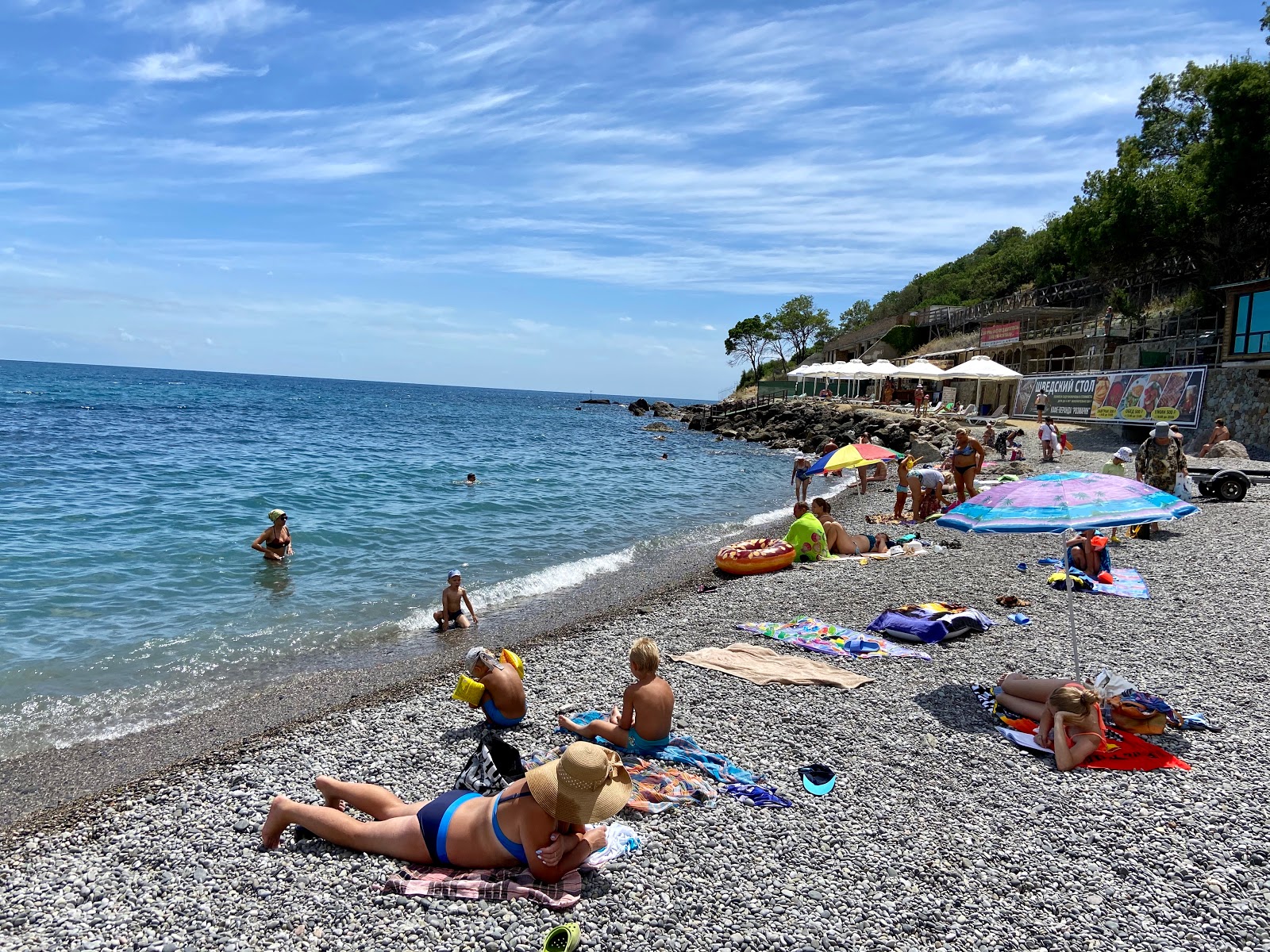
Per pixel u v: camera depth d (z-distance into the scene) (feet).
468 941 13.82
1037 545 47.57
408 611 39.81
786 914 14.62
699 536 62.59
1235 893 15.21
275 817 16.93
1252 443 80.74
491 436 173.99
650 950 13.60
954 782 19.66
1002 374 104.73
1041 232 231.30
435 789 19.72
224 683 29.81
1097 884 15.57
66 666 30.94
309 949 13.64
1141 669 26.73
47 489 70.69
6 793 21.35
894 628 31.22
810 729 22.76
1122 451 51.06
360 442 139.33
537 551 55.01
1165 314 131.03
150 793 20.13
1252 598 33.99
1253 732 22.07
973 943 13.91
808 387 257.34
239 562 47.91
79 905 15.11
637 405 325.01
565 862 15.28
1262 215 108.88
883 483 90.22
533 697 25.91
